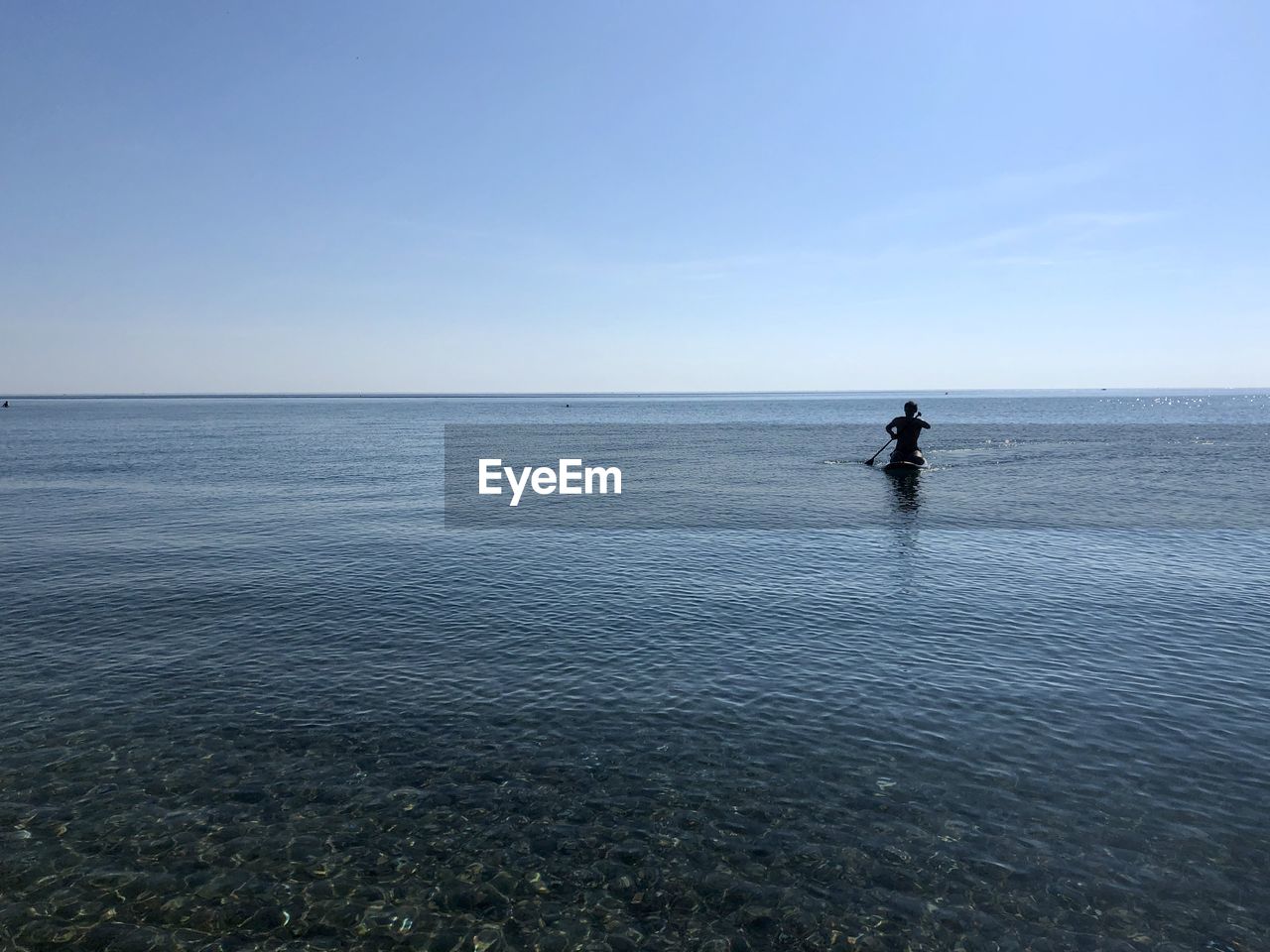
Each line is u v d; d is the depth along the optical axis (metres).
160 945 6.38
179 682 11.67
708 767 9.02
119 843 7.69
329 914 6.73
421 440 75.81
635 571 18.66
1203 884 6.93
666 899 6.88
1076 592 16.17
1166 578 17.25
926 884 7.00
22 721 10.34
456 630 14.13
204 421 127.31
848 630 13.84
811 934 6.44
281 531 24.45
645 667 12.10
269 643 13.47
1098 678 11.41
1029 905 6.71
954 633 13.60
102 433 87.12
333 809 8.26
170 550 21.34
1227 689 10.95
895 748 9.39
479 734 9.91
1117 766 8.89
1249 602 15.27
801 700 10.79
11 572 18.77
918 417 40.97
